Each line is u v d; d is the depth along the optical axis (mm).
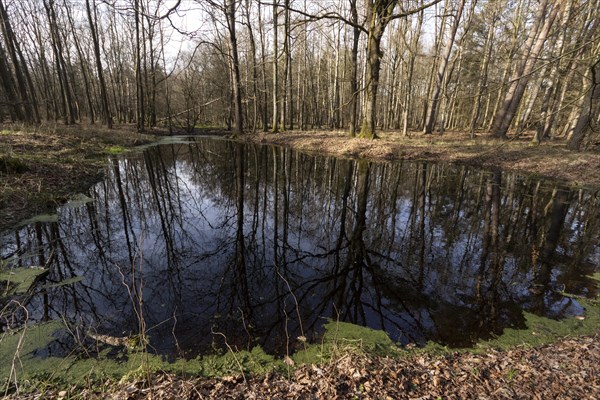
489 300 4527
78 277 4949
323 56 32156
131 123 30109
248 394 2568
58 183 8867
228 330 3719
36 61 29328
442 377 2799
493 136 18688
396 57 22484
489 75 25062
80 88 36312
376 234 7242
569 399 2473
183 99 25797
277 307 4312
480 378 2779
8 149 9227
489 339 3613
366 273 5438
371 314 4168
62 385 2771
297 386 2682
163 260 5805
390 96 30438
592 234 7090
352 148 16203
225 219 8211
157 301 4379
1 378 2854
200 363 3111
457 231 7312
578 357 3088
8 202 6863
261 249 6449
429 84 25000
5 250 5578
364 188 10797
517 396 2521
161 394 2516
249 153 17391
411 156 15086
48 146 11391
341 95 32594
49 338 3455
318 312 4195
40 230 6504
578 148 13914
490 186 10852
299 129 28297
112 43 30859
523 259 5887
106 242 6426
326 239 7027
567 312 4199
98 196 9141
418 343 3533
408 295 4699
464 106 32250
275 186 11164
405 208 8945
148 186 10867
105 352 3250
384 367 2928
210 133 27578
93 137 16234
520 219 7992
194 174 12781
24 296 4340
